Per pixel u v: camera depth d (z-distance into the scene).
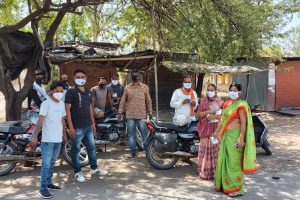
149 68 14.09
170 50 11.16
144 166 7.67
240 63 18.78
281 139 11.12
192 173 7.18
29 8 11.85
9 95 11.18
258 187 6.32
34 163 7.66
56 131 5.67
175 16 10.55
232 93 5.80
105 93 8.79
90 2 10.58
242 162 5.77
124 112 8.45
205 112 6.77
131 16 12.01
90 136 6.68
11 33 11.40
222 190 6.06
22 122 7.48
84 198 5.71
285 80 19.39
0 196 5.80
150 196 5.84
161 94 20.42
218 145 6.54
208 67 15.48
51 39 12.21
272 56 16.31
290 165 7.86
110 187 6.27
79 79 6.31
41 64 11.71
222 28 10.13
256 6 11.34
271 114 18.16
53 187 6.06
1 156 6.68
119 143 8.66
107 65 14.53
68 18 23.50
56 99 5.64
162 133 7.31
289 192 6.07
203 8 10.03
